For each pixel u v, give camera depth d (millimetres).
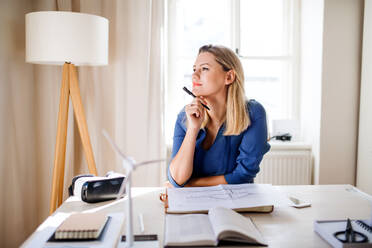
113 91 2539
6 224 2023
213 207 1086
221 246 892
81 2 2434
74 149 2523
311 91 2826
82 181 1268
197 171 1526
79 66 2479
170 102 2941
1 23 1950
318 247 895
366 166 2586
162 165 2615
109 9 2496
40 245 893
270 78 3051
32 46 1909
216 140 1480
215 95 1459
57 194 2084
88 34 1945
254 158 1441
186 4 2943
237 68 1435
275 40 3033
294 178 2766
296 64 3041
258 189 1280
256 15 3008
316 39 2715
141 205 1229
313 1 2758
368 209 1197
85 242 896
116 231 968
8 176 2033
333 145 2686
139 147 2580
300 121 3062
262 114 1495
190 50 2977
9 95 2033
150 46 2561
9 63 2035
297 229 1015
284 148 2766
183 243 878
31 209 2318
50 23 1862
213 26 2975
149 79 2576
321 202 1272
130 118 2559
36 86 2352
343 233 929
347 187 1481
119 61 2516
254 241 898
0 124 1938
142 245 890
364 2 2582
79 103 2152
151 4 2529
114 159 2566
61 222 1060
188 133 1431
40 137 2377
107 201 1271
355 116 2678
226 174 1460
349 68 2645
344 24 2615
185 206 1115
